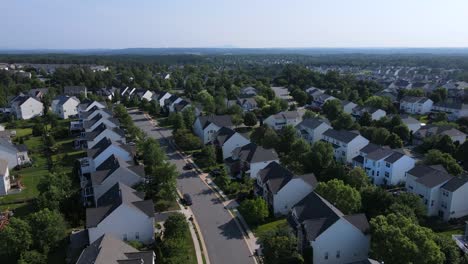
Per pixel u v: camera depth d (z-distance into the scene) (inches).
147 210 2058.3
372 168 2965.1
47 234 1866.4
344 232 1811.0
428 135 3875.5
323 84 7815.0
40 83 7696.9
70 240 1963.6
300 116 4704.7
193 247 1999.3
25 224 1833.2
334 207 2030.0
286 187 2349.9
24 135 4429.1
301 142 3132.4
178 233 1953.7
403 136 3900.1
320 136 3927.2
